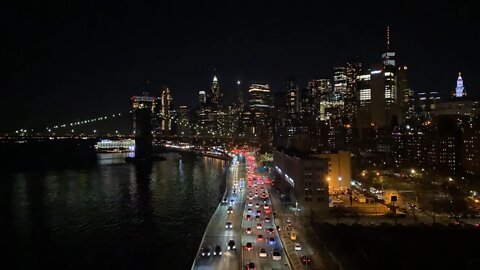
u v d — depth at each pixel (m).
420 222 160.50
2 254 152.12
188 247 156.62
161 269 135.25
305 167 178.62
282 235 143.12
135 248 156.50
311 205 177.88
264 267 112.44
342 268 114.44
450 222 161.50
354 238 142.38
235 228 151.62
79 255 150.38
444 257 128.88
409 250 132.75
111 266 139.38
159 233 175.38
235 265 114.25
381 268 119.56
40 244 162.62
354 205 189.88
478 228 151.00
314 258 121.12
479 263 124.50
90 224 190.62
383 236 144.62
